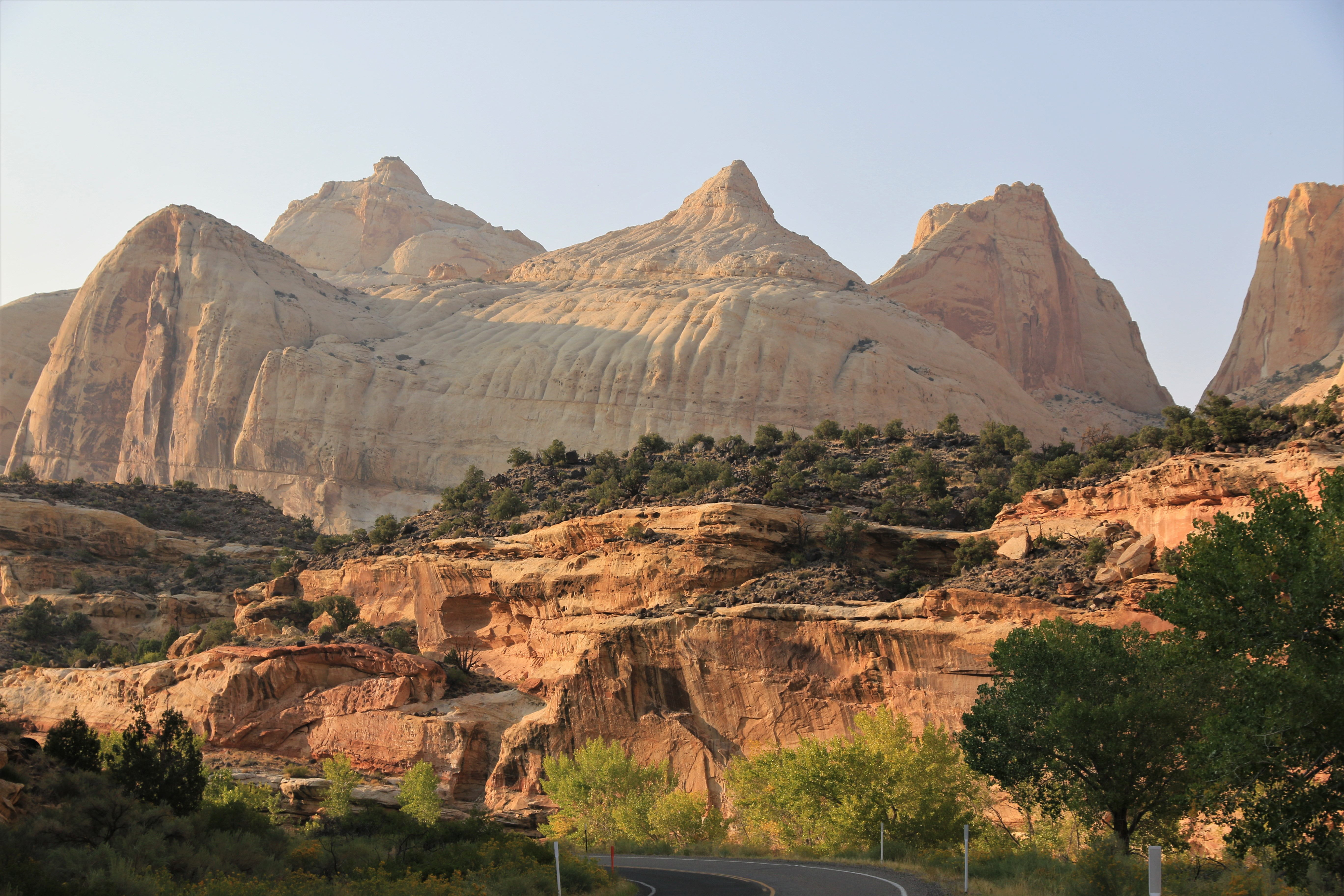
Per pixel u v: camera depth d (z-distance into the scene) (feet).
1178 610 83.92
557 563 276.21
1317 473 169.17
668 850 168.76
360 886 105.81
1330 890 81.46
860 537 244.63
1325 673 77.30
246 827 136.67
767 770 172.65
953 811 137.39
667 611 233.96
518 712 261.24
